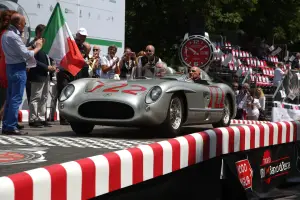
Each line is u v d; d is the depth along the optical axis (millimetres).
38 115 9539
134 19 24719
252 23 29562
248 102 16828
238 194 6715
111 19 13359
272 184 7582
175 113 8211
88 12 12438
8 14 7750
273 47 26875
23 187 3422
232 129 6691
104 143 7051
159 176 5355
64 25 9984
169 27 25359
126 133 8719
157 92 7879
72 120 8070
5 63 7891
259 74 23156
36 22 11000
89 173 4086
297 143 8344
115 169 4434
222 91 9625
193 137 5848
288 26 30656
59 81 10352
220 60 20438
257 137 7215
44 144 6754
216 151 6332
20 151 6020
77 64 9992
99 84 8305
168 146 5312
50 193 3664
